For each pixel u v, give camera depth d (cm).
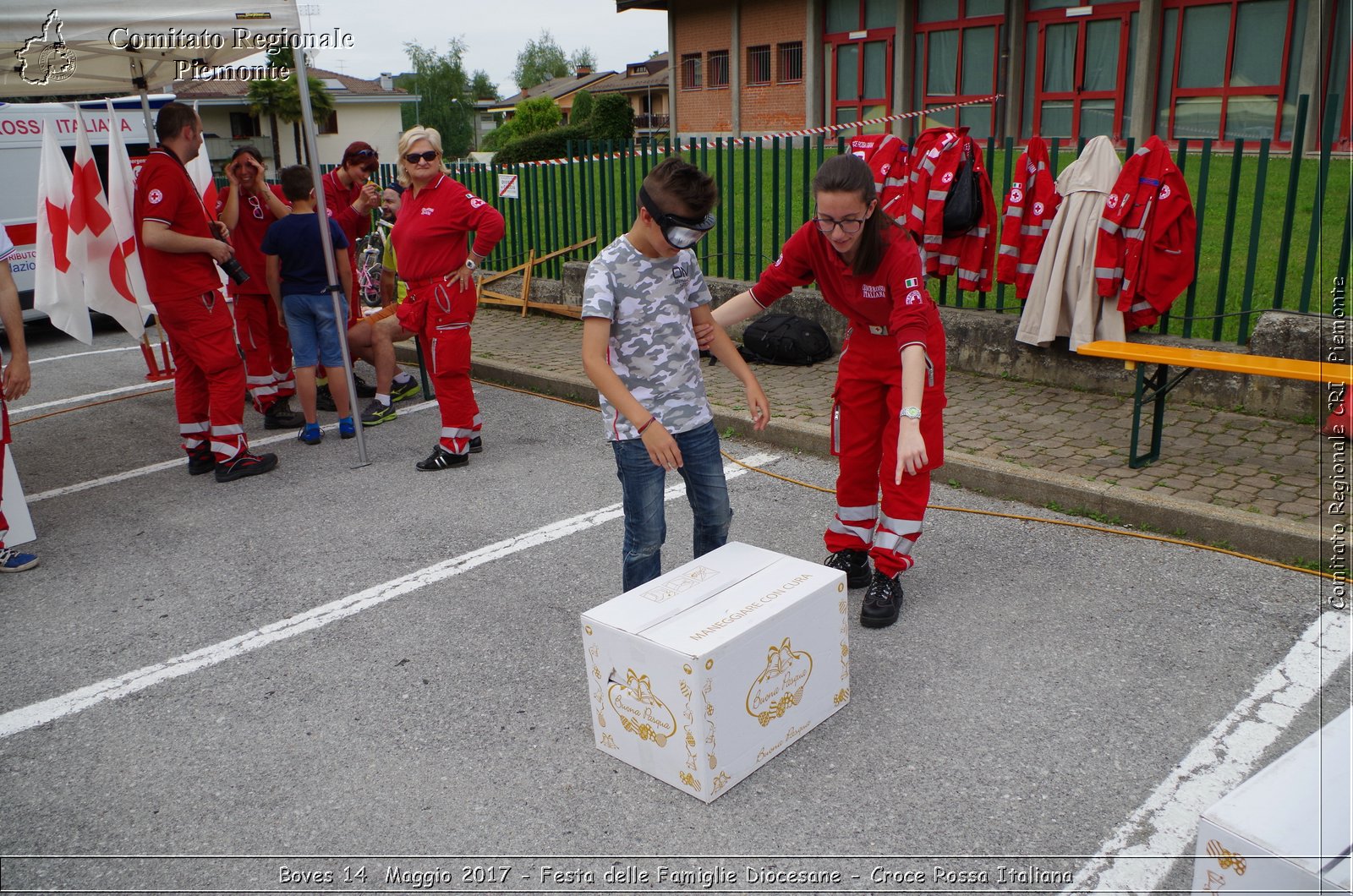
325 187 700
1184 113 1628
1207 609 352
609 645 273
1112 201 547
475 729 307
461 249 530
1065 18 1745
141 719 321
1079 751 278
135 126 1127
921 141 637
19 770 297
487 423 652
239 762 296
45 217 602
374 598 402
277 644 367
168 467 595
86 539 483
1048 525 432
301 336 607
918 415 309
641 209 286
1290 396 521
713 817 260
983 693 309
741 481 512
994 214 632
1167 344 563
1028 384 620
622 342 303
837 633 297
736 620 269
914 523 348
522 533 461
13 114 1034
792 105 2231
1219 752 274
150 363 834
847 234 307
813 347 702
